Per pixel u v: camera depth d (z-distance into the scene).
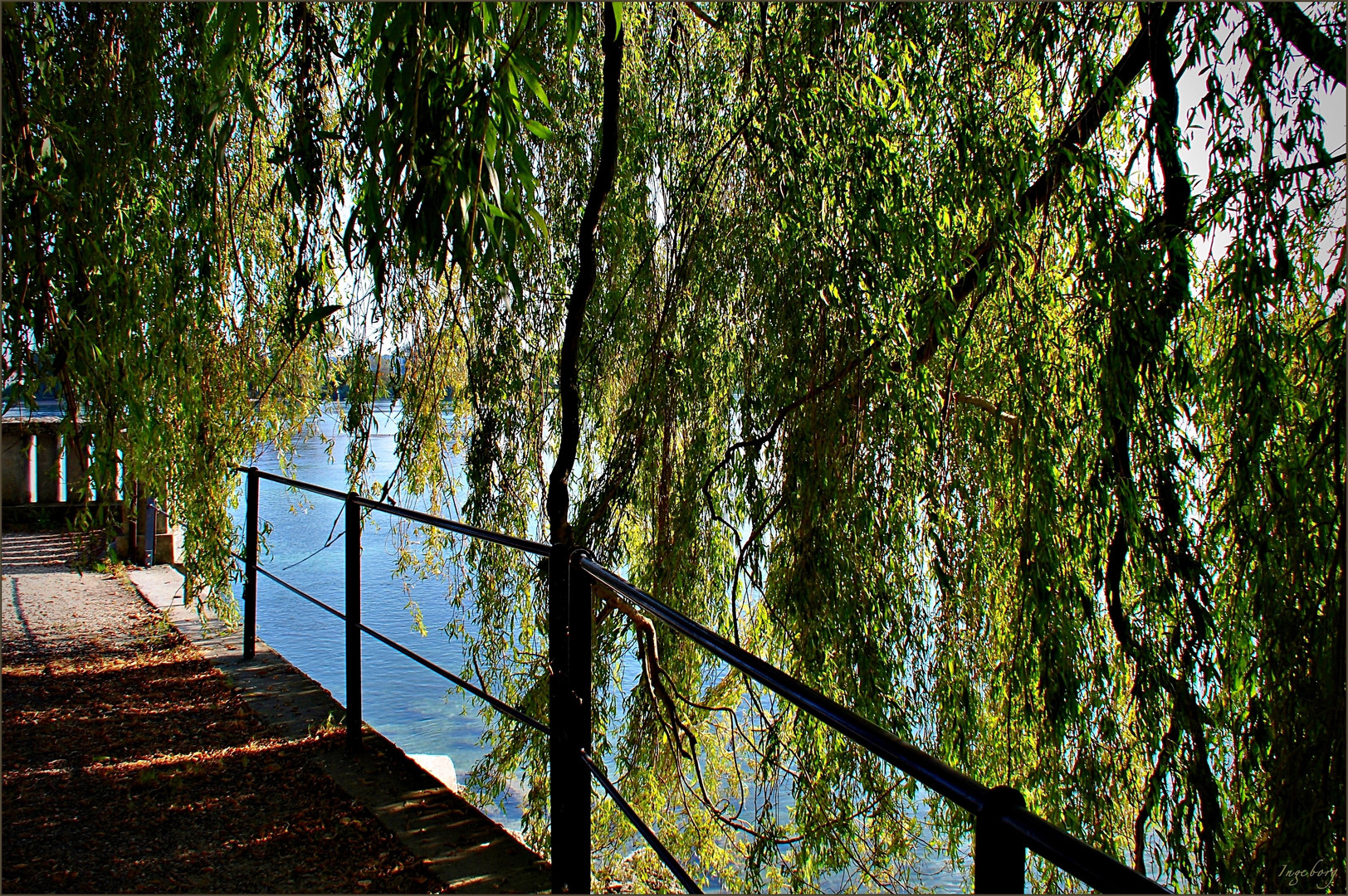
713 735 3.98
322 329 3.11
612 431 4.23
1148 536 2.69
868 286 3.06
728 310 3.69
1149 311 2.61
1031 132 2.88
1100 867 0.53
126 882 2.04
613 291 3.96
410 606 4.59
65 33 3.20
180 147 3.31
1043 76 2.95
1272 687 2.49
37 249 2.67
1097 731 2.90
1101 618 2.94
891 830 3.21
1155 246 2.66
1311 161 2.45
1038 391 2.91
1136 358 2.66
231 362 4.14
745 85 3.57
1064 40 2.93
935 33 3.15
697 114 3.83
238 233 3.98
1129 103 2.87
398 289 3.80
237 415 4.20
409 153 2.06
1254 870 2.45
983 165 2.91
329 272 3.59
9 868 2.09
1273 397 2.51
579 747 1.72
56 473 6.82
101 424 3.05
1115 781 2.86
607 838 3.77
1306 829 2.34
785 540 3.29
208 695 3.39
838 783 3.14
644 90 4.02
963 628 3.21
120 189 3.17
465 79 2.15
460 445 4.35
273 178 4.07
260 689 3.45
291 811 2.42
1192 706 2.65
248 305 4.05
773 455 3.38
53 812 2.40
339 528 8.69
